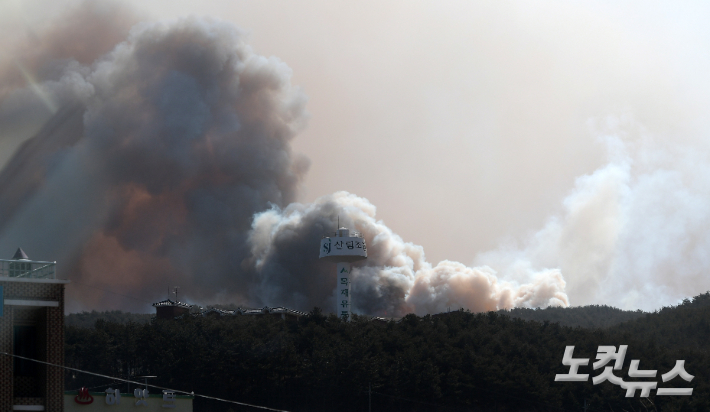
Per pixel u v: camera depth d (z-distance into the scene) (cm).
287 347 10725
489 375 10994
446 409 10731
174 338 10725
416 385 10544
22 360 5191
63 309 5234
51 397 5088
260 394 10519
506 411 11000
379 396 10544
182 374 10438
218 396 10406
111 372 10900
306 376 10538
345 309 13900
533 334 13088
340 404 10606
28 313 5219
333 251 13875
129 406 6775
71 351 10612
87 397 6606
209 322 11644
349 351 10619
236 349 10619
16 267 5238
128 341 10925
